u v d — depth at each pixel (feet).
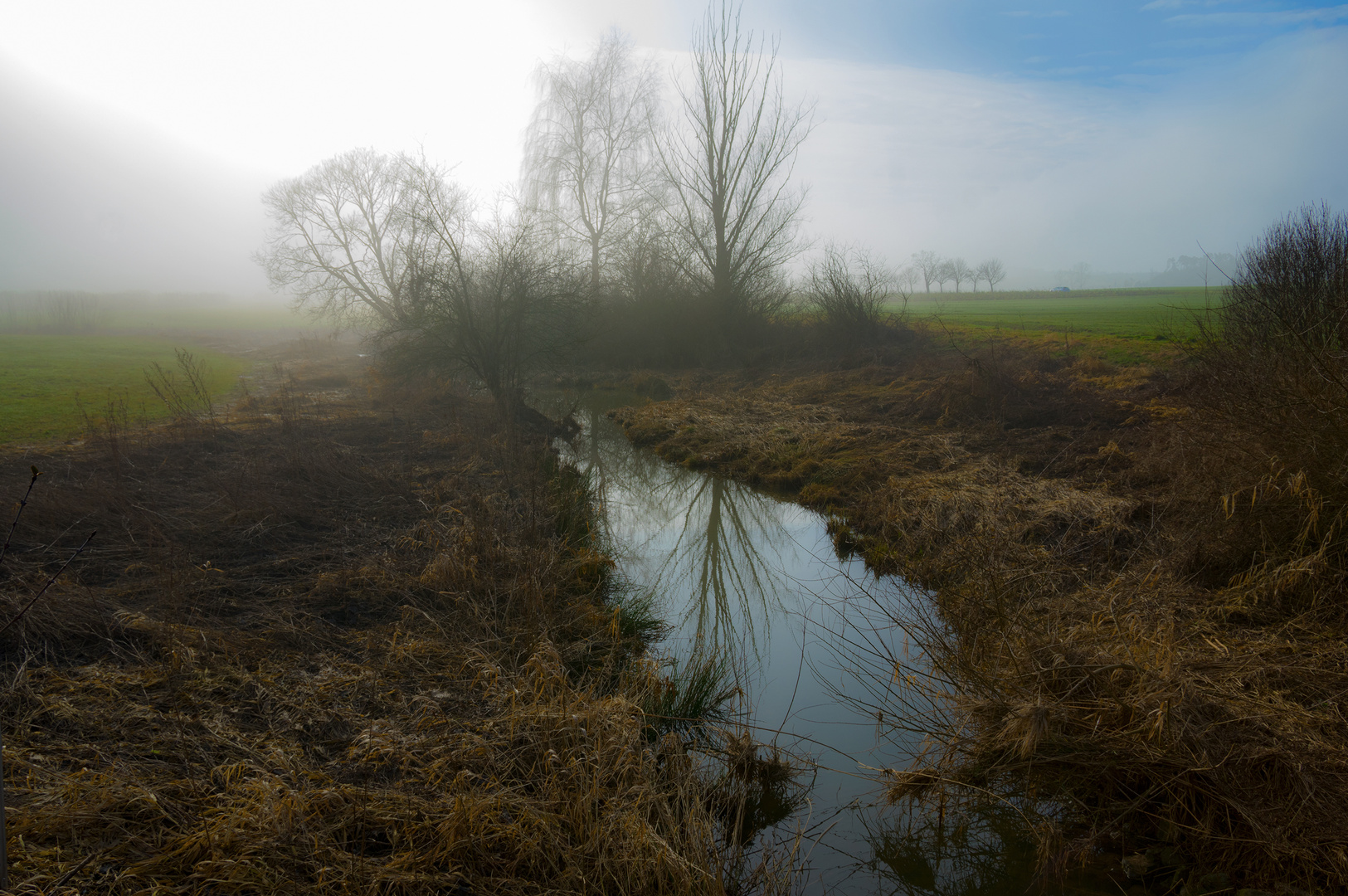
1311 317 25.91
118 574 20.45
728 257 86.02
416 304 50.08
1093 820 12.73
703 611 23.77
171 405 49.39
